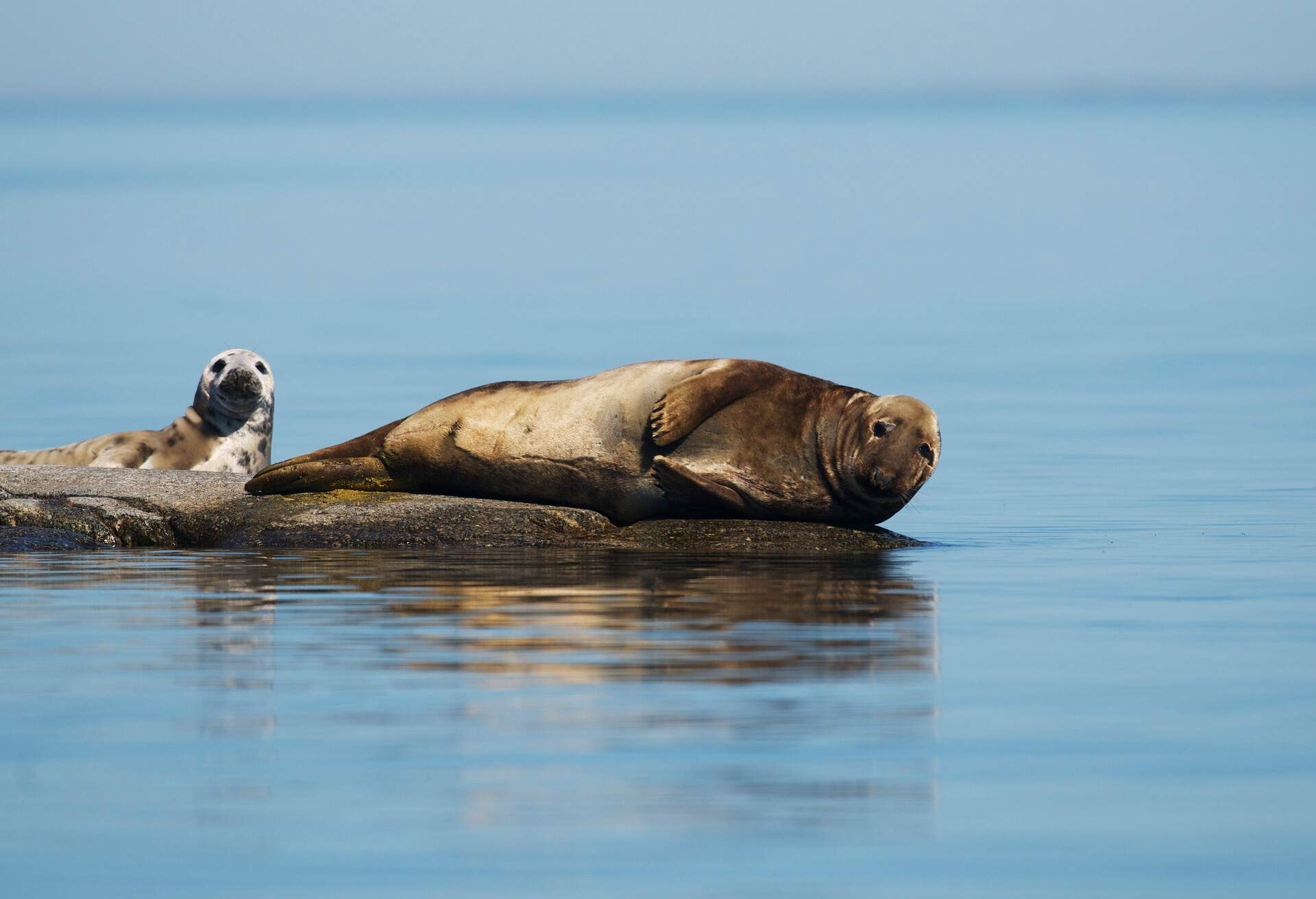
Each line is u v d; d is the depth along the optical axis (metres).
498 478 48.72
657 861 22.56
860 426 47.31
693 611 37.12
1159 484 60.94
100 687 30.14
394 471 49.31
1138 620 36.62
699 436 47.47
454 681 30.47
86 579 41.28
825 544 47.16
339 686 30.14
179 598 38.56
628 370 48.50
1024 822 24.00
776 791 24.95
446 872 22.19
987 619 36.59
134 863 22.50
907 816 24.11
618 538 47.66
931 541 48.91
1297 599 39.25
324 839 23.20
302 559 44.66
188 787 25.02
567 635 34.34
